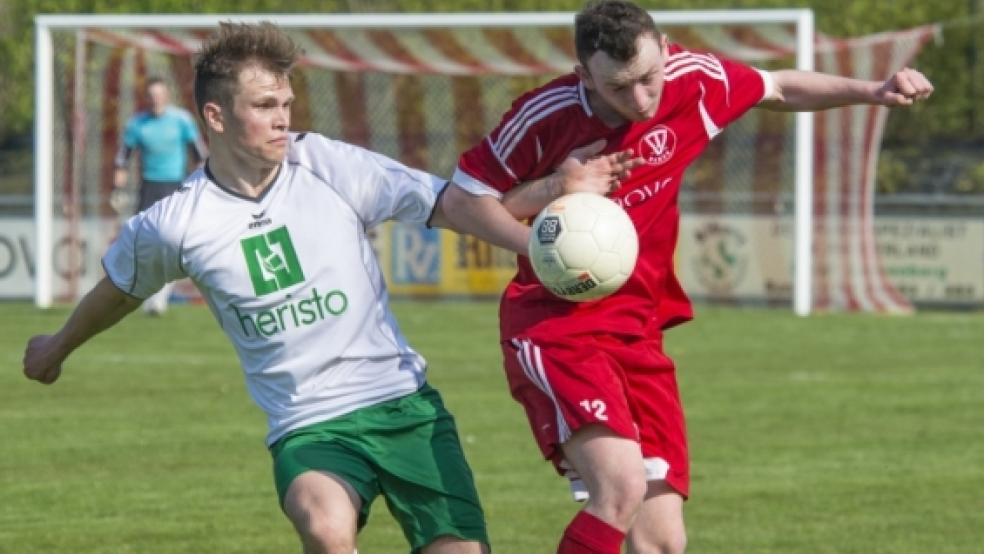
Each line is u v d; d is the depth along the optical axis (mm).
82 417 41344
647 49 19266
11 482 33188
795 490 32438
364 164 19375
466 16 70875
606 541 18891
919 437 38625
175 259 18844
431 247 75875
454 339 59750
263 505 31000
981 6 109375
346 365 19062
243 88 18328
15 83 105250
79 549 27266
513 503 31312
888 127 107438
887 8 108250
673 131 20703
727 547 27484
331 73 82625
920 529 28844
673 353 55312
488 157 20188
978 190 96062
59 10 102250
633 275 20844
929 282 74312
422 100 83125
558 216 19672
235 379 48469
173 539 28047
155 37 74562
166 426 40062
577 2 101750
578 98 20281
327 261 18875
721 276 74625
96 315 19688
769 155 76438
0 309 71250
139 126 63469
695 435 38906
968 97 108625
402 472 19016
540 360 20188
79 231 76750
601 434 19500
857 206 74688
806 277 69625
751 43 70750
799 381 48281
